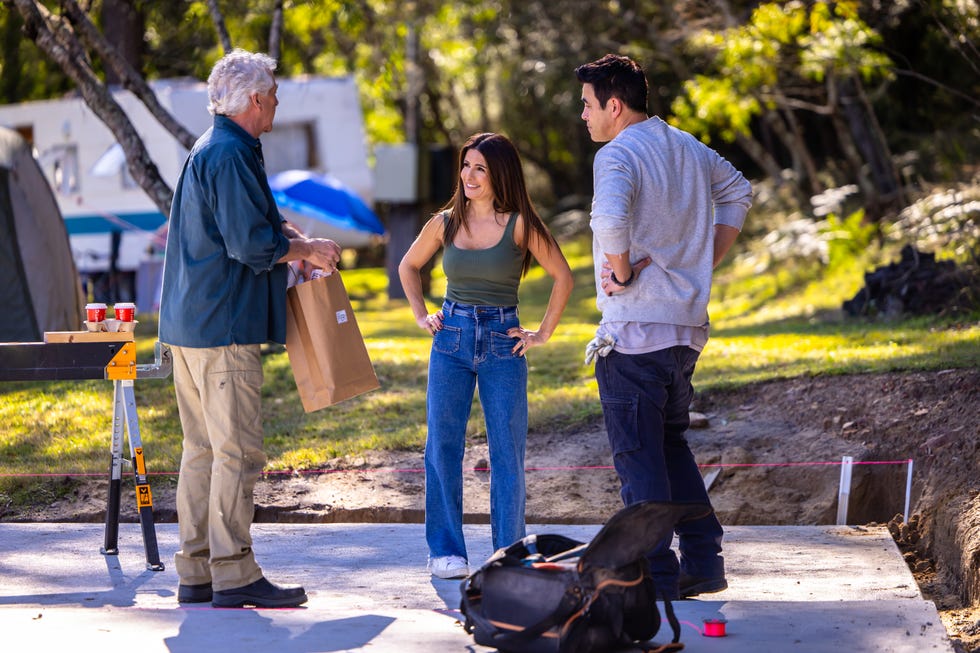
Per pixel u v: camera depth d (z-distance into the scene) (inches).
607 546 213.2
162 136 1186.6
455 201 291.4
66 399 559.5
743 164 1627.7
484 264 287.1
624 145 258.2
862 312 784.9
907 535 366.9
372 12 1360.7
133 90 649.6
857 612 247.0
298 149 1338.6
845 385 466.6
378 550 337.7
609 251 250.8
